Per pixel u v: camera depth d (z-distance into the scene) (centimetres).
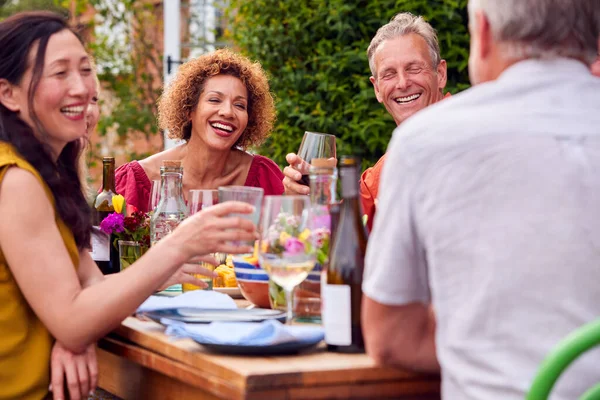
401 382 184
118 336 236
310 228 210
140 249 288
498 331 156
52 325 220
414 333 175
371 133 547
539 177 156
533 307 154
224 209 217
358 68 554
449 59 539
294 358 190
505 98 165
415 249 169
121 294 216
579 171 156
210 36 965
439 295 163
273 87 590
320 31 574
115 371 254
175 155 400
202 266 263
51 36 236
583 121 161
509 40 169
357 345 195
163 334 217
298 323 222
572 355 134
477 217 159
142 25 1023
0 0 989
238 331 197
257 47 598
